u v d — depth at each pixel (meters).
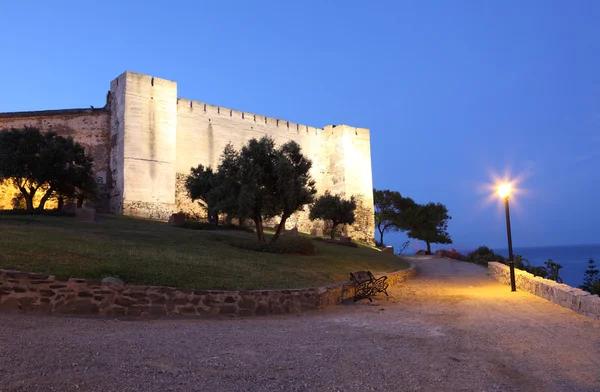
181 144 38.38
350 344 6.27
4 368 4.06
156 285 9.03
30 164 23.44
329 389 4.21
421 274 24.34
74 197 26.30
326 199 36.12
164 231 21.27
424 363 5.29
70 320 6.96
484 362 5.41
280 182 20.03
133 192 33.41
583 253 188.62
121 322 7.19
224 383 4.19
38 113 33.75
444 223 52.88
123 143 33.72
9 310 7.21
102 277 8.82
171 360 4.81
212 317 8.49
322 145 51.28
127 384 3.93
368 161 51.72
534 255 166.50
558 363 5.41
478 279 20.84
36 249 10.16
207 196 27.64
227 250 16.55
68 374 4.05
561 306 10.40
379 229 57.44
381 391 4.21
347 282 13.21
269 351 5.58
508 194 15.25
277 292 9.72
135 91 34.78
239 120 43.28
